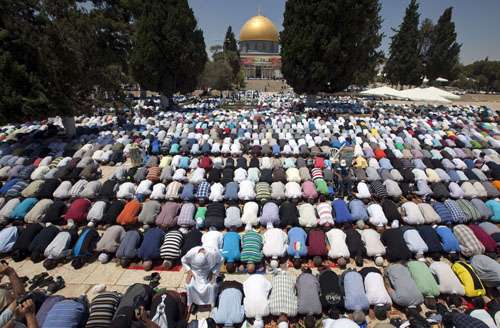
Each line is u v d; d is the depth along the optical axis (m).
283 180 12.01
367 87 67.62
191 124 20.12
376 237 8.43
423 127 20.52
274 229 8.55
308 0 27.70
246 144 16.86
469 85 81.00
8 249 8.38
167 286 7.72
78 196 10.88
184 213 9.40
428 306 6.64
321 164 13.48
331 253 8.09
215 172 12.23
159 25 28.64
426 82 57.91
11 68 14.86
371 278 6.87
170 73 30.64
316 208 10.34
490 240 8.26
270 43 95.25
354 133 18.55
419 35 50.06
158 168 12.78
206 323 5.81
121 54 33.62
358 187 11.51
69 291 7.56
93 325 5.67
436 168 13.04
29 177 12.55
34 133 18.97
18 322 4.88
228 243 8.25
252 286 6.59
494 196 11.31
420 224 9.52
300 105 30.14
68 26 18.33
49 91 16.30
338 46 27.67
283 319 6.27
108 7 33.47
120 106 22.28
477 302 6.71
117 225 9.23
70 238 8.52
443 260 8.55
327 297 6.30
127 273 8.13
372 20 32.28
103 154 14.91
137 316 5.00
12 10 15.48
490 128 21.28
